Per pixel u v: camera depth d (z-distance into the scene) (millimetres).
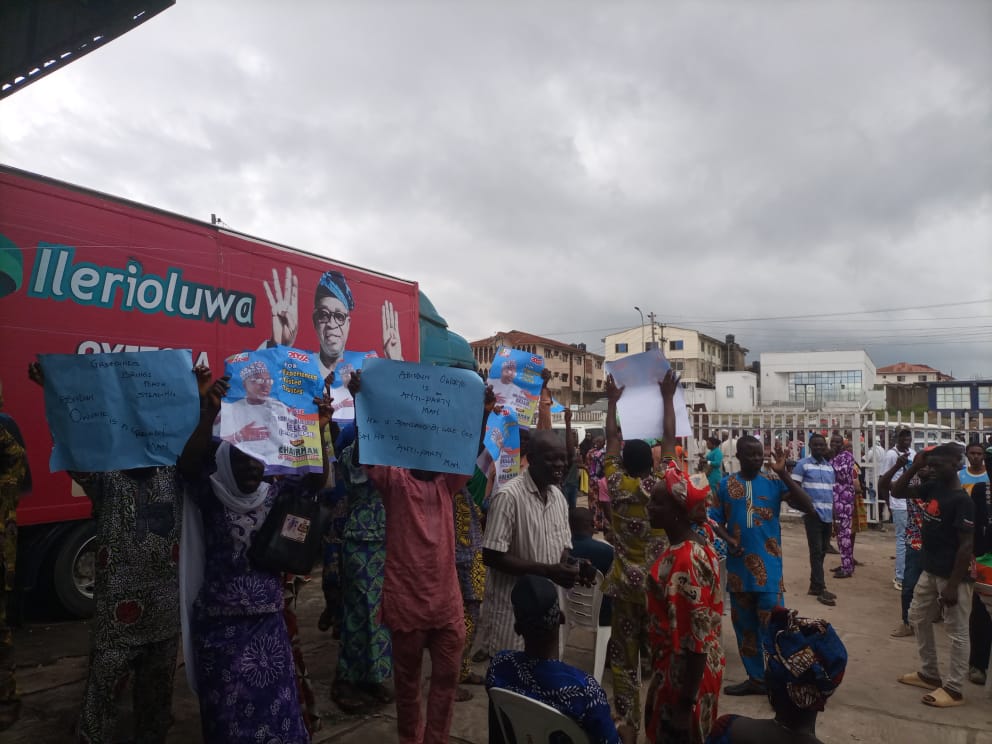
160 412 3086
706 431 15188
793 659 1942
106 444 3023
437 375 3307
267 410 3195
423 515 3342
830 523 8055
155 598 3297
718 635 2896
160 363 3105
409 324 9906
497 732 2588
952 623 4844
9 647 4258
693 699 2803
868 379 76750
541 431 3850
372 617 4359
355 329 8727
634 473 3855
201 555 3324
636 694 3822
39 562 6082
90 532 6410
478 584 4961
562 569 3533
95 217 5859
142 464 3041
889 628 6699
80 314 5738
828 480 8031
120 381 3066
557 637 2477
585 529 5133
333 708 4520
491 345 66312
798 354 73000
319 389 3369
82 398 3039
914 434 13570
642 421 4059
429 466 3234
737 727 2051
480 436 3348
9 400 5340
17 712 4246
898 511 8344
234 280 7031
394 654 3328
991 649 4926
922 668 5168
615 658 3877
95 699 3176
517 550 3758
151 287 6250
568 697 2289
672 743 2865
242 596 3199
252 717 3164
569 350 71750
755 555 4840
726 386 63062
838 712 4676
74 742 3973
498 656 2549
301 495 3385
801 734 1964
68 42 4840
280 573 3363
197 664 3215
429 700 3322
